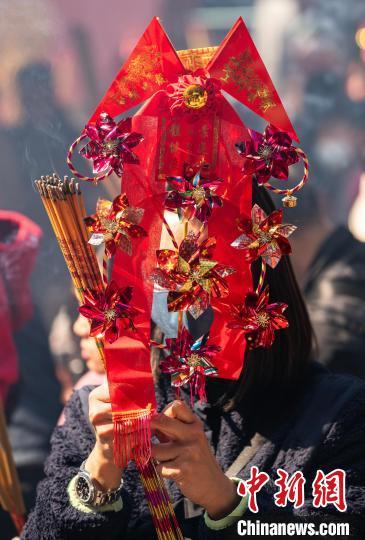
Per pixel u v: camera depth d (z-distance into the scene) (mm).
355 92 6723
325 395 2027
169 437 1838
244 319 1768
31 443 3574
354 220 6359
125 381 1743
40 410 3646
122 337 1749
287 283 2035
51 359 3754
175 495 2023
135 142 1720
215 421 2064
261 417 2029
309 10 7035
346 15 6895
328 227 3516
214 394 2053
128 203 1743
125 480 2047
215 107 1781
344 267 3373
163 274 1721
